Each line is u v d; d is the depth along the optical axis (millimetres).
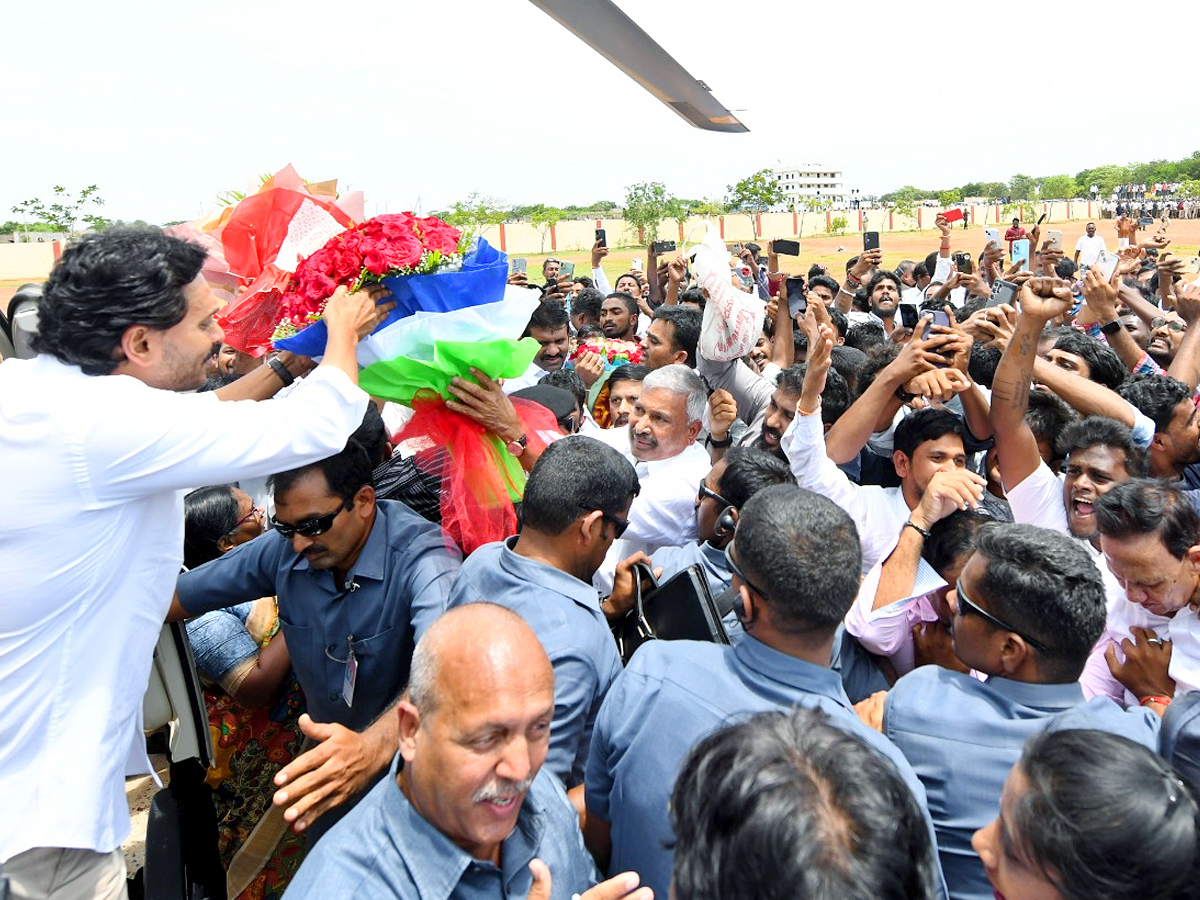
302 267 2666
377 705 2920
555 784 2119
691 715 2162
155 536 2340
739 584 2262
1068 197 95000
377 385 2867
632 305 8359
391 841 1792
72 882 2273
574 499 2621
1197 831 1476
